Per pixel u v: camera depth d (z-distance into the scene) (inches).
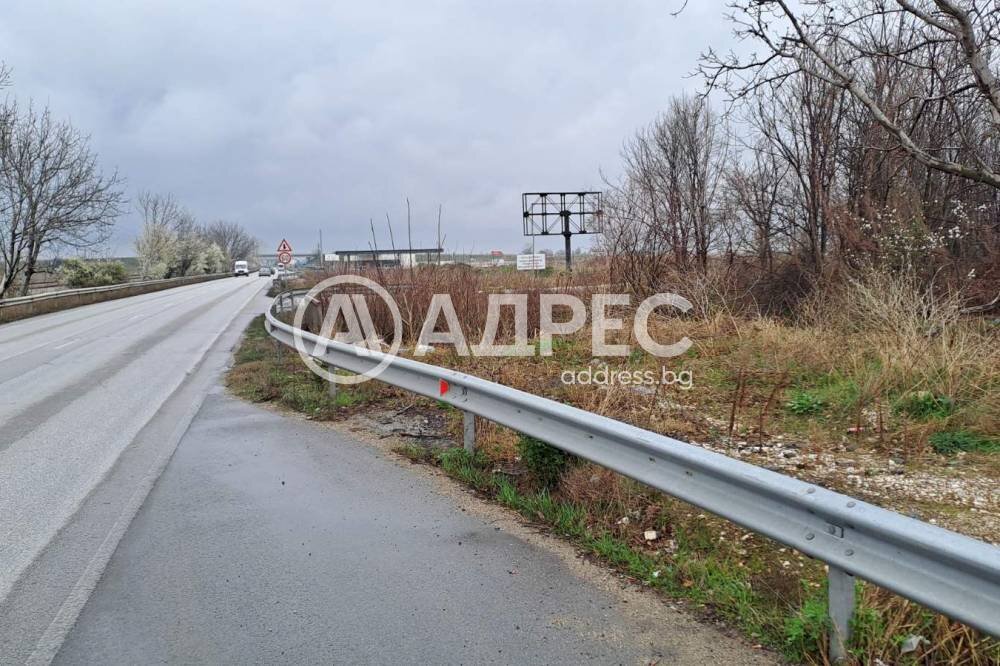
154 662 113.0
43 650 116.5
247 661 113.0
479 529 167.9
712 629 121.0
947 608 92.7
